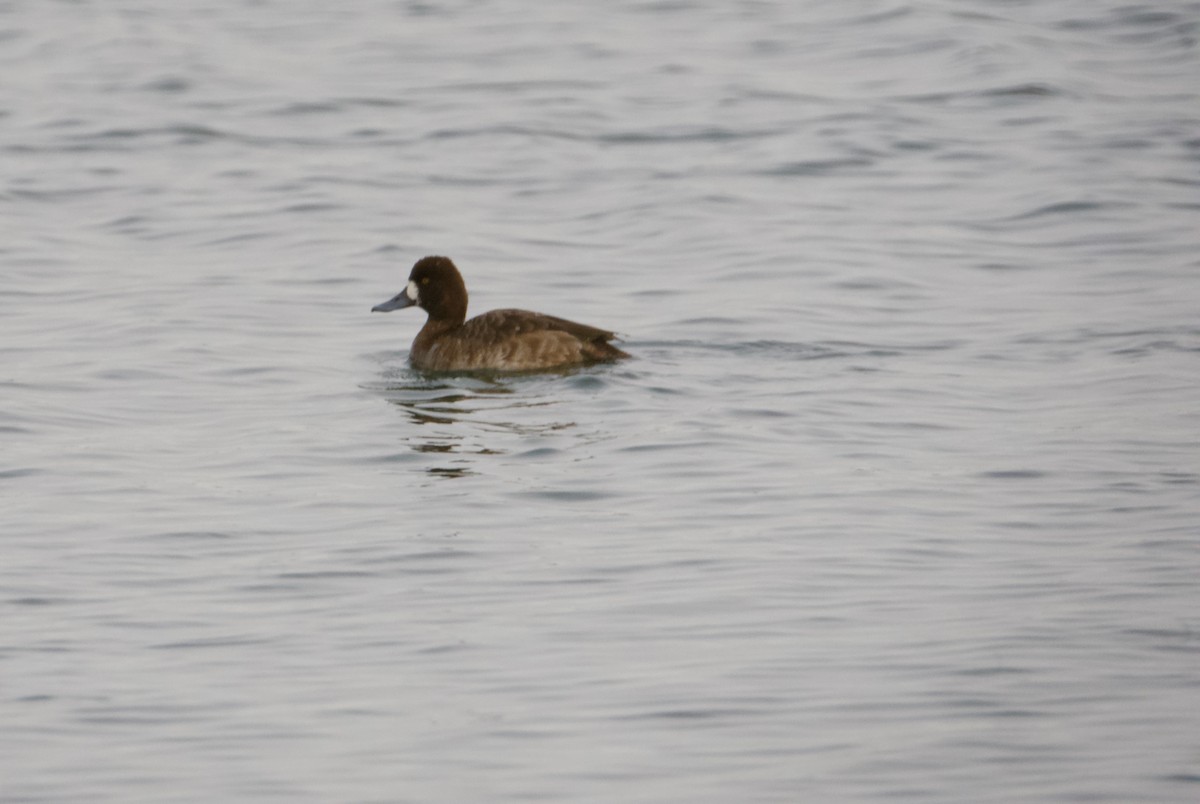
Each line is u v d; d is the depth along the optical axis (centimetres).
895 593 1229
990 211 2452
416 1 3841
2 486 1467
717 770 978
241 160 2744
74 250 2306
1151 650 1122
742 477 1485
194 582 1262
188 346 1912
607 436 1602
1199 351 1848
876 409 1681
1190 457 1514
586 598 1230
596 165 2712
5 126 2909
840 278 2170
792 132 2858
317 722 1043
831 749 999
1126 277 2150
